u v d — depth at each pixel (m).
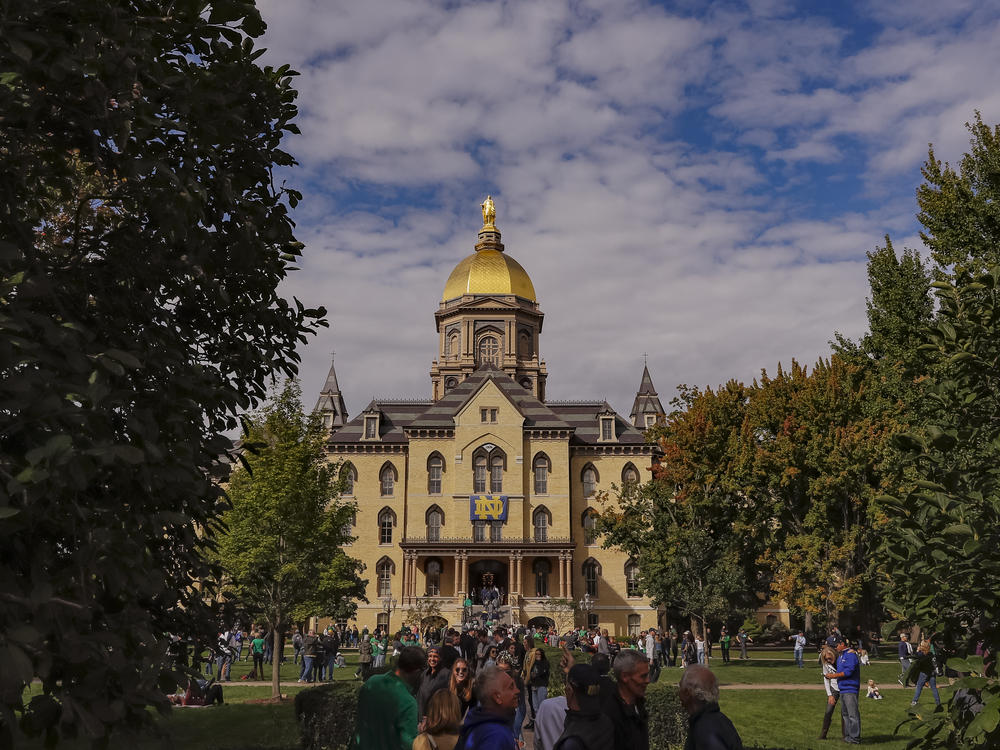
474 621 64.12
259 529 27.81
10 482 4.60
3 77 5.32
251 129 8.38
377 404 92.62
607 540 58.56
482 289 107.00
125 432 6.91
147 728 5.53
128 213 8.09
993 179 32.06
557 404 90.94
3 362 4.86
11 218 6.39
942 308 8.45
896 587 7.71
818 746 19.23
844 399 49.94
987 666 6.47
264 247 8.92
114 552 5.46
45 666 4.72
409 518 81.12
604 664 9.57
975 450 7.96
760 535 55.03
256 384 9.77
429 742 6.45
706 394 59.38
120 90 6.24
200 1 7.02
